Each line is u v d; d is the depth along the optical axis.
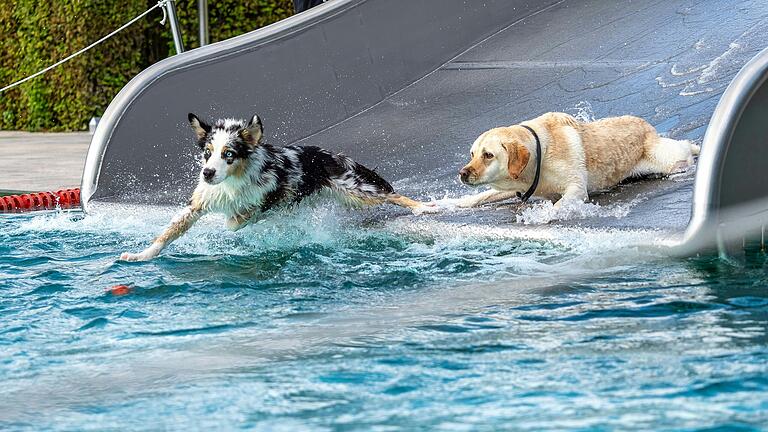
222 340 6.67
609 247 8.54
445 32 16.02
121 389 5.74
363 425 5.03
